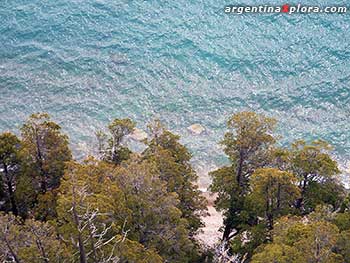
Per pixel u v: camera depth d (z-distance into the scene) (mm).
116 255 36500
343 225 43625
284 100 91188
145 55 99250
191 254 47969
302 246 37844
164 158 49719
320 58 98500
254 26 104188
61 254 35250
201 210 52969
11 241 35375
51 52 99500
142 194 42406
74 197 32469
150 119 87375
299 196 47250
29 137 49844
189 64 97812
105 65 97125
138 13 107312
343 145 83188
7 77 93625
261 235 48250
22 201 50625
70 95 90938
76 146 81125
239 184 53938
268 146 52562
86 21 105875
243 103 90812
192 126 86062
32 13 106875
